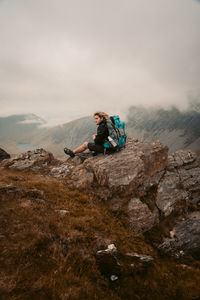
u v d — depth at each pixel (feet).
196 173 32.58
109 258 14.62
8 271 11.65
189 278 15.71
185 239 21.33
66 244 15.61
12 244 13.85
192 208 26.48
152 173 30.35
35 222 17.08
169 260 18.76
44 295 10.72
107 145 28.25
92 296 11.61
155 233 22.47
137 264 15.79
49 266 12.92
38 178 32.48
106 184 27.63
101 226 19.99
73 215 21.04
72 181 30.76
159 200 26.71
